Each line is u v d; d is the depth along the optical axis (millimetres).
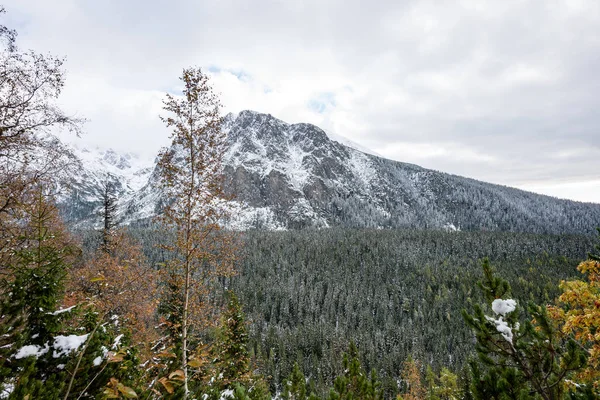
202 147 12289
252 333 76562
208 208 12438
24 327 4367
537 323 6129
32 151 7926
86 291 13438
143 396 4914
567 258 145875
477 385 6242
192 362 4328
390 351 76312
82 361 4578
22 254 5277
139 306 13711
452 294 108688
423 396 44125
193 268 12320
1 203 7352
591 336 6113
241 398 6863
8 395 3352
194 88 12109
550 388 5996
